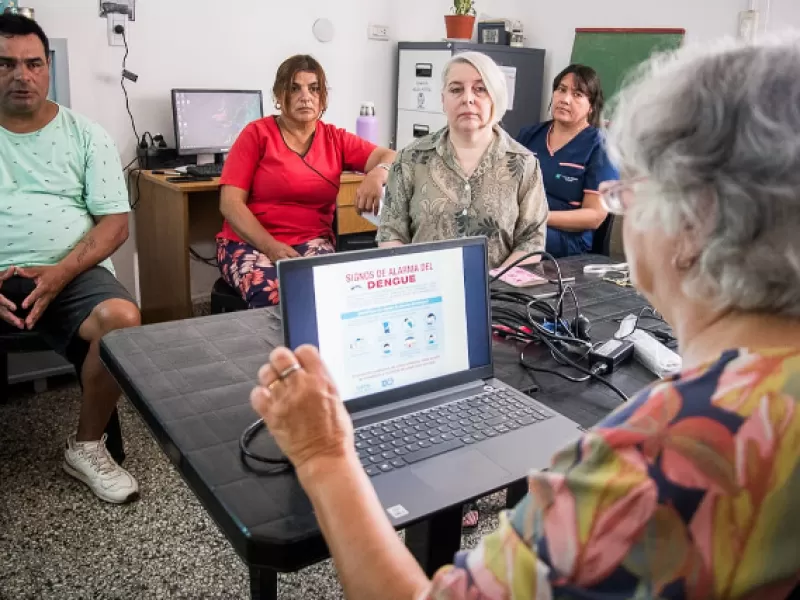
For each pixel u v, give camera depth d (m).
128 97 3.21
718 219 0.52
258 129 2.76
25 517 1.92
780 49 0.53
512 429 1.02
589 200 2.81
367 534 0.67
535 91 4.29
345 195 3.32
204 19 3.33
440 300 1.10
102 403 2.05
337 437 0.72
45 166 2.25
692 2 3.65
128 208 2.41
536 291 1.75
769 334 0.54
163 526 1.91
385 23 3.96
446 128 2.17
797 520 0.48
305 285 0.97
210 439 0.96
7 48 2.07
